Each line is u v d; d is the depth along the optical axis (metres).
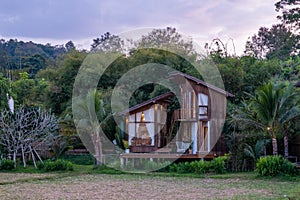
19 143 16.28
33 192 10.37
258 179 12.96
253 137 15.70
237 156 15.41
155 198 9.38
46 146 17.61
